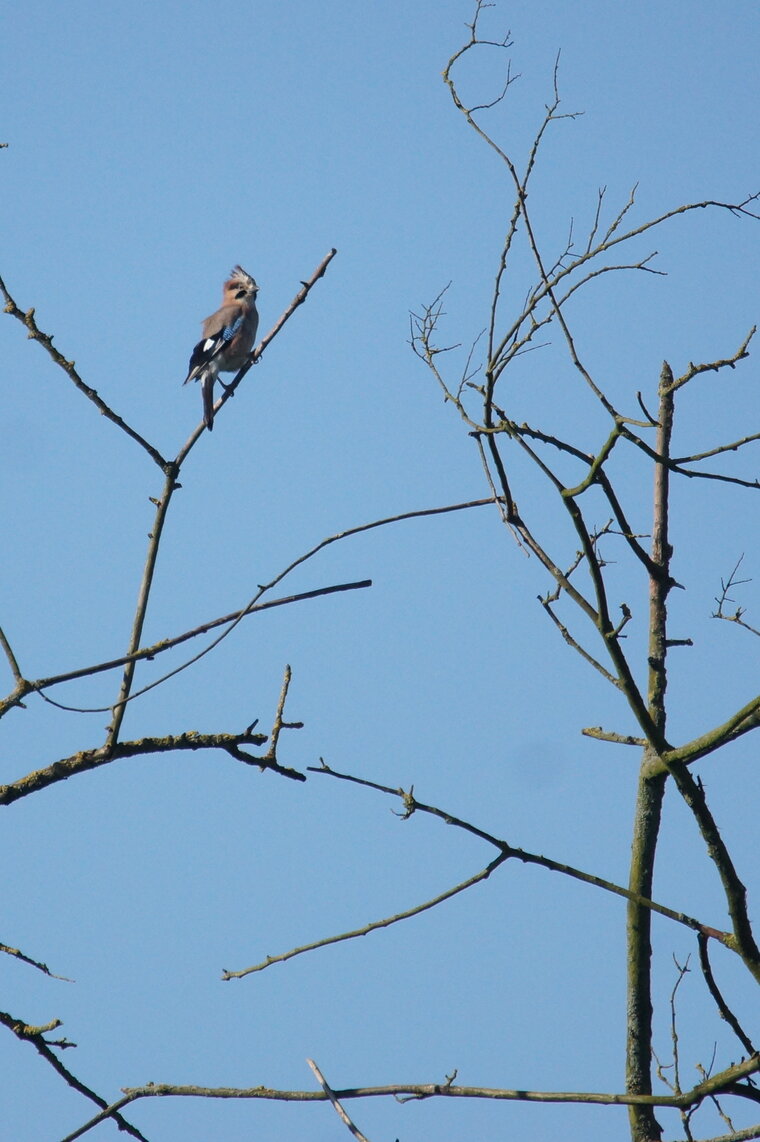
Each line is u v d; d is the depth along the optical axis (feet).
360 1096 30.37
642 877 36.47
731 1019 31.50
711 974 31.78
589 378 31.12
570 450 32.27
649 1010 36.09
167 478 37.91
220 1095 31.53
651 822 36.63
